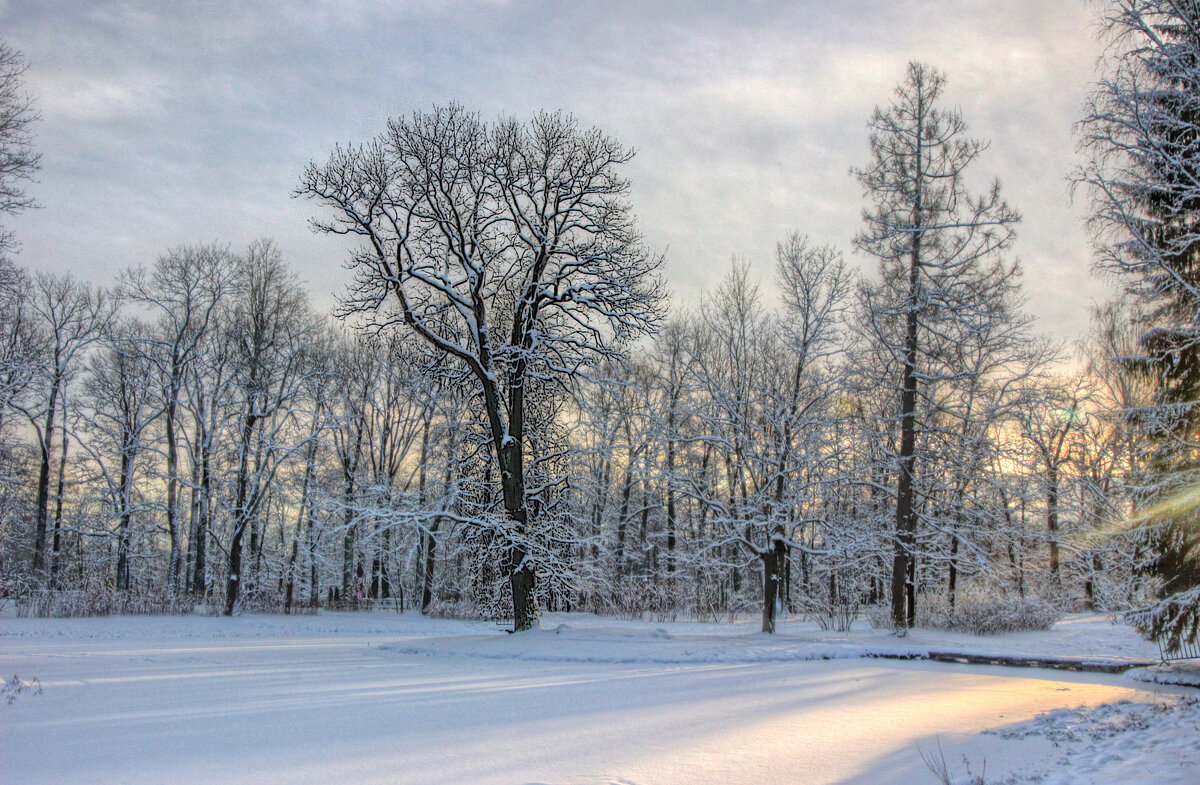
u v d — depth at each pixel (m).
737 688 13.21
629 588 34.16
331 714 10.48
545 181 22.42
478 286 22.41
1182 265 13.45
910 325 23.48
